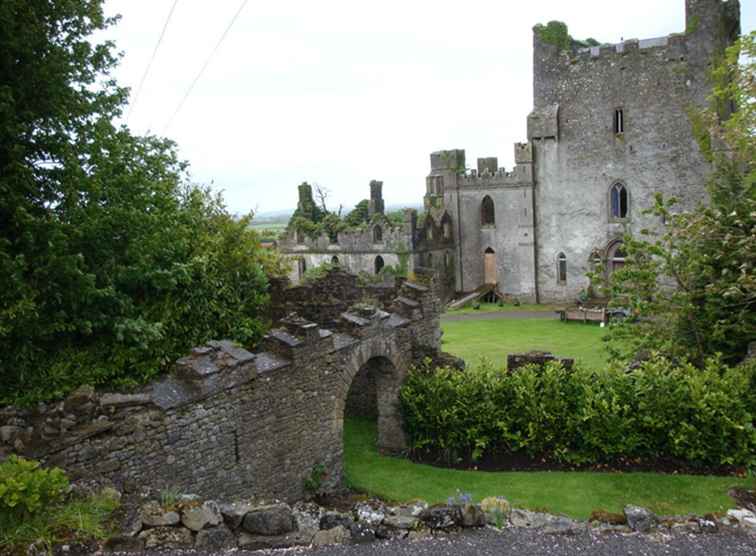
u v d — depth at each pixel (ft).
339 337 52.75
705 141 143.33
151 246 46.68
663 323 71.92
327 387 50.29
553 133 168.45
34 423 35.91
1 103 37.40
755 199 70.79
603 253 166.09
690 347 68.69
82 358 42.27
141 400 37.45
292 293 65.51
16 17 39.55
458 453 57.00
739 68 71.46
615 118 161.89
